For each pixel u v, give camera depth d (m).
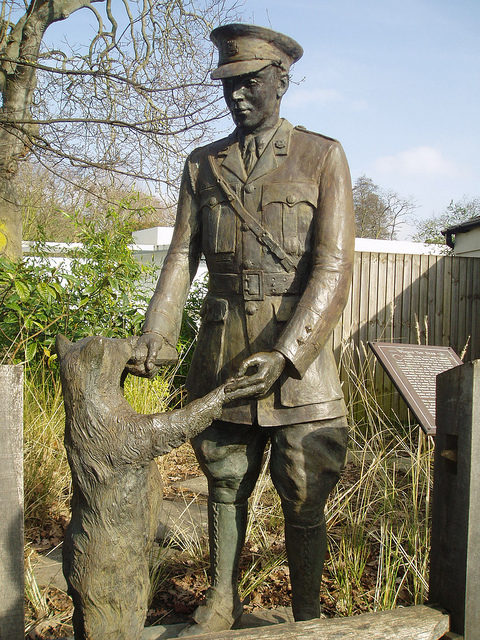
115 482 1.65
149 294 6.83
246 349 2.36
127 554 1.66
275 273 2.33
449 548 1.88
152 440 1.68
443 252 16.81
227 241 2.39
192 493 4.55
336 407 2.36
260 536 3.63
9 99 7.73
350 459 5.14
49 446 4.34
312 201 2.31
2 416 1.61
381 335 6.73
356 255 7.14
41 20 7.65
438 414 1.96
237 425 2.43
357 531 3.49
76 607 1.67
